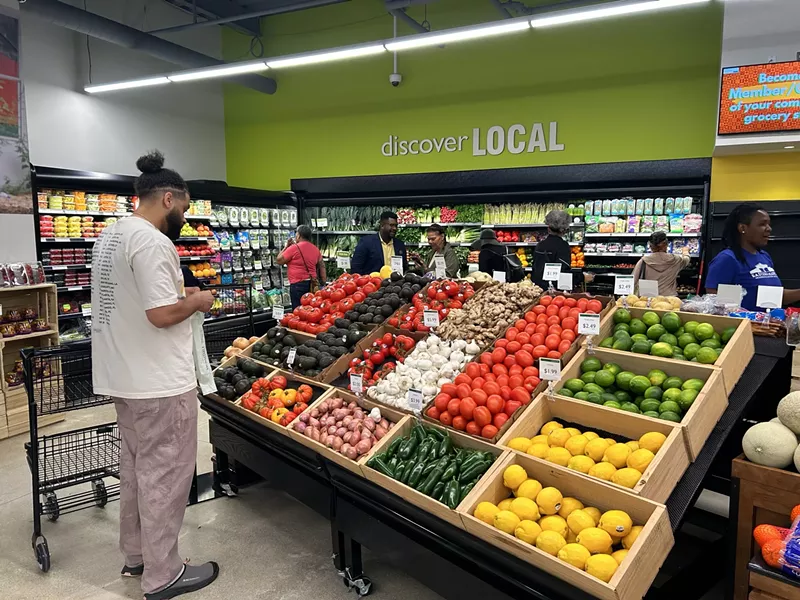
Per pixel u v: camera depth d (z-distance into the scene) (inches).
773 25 201.6
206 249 292.5
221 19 311.7
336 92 346.6
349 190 337.1
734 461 74.2
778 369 111.0
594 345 104.0
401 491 85.4
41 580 107.0
